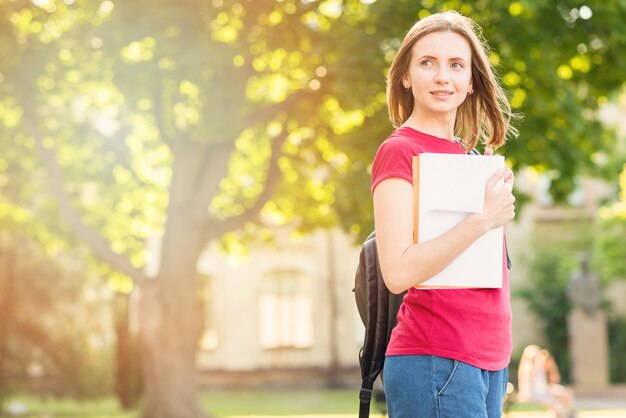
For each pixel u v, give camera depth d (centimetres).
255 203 2286
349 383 4347
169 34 1803
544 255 4122
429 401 343
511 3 1691
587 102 2072
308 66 1947
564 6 1797
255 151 2548
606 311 3800
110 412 3067
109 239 2669
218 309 4350
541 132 1916
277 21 1942
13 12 2020
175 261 2281
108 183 2550
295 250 4394
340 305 4384
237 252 2748
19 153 2431
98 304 3638
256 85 2239
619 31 1800
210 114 1797
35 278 3506
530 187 4191
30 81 2023
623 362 3809
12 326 3512
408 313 353
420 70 359
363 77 1798
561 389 2000
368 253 377
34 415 3041
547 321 4050
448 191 332
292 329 4388
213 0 1880
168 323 2273
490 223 331
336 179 2073
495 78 383
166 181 2578
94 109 2395
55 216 2612
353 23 1920
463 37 362
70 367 3566
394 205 337
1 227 2717
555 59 1891
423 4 1808
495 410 355
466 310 343
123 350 3081
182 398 2269
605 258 3712
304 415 2673
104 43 1802
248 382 4316
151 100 2073
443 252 328
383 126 1864
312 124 2078
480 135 389
